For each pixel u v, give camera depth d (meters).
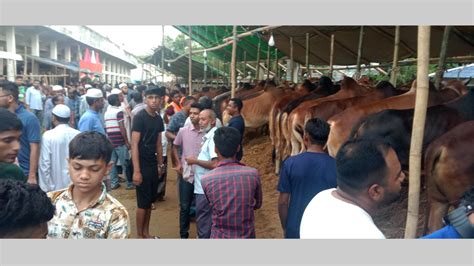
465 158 3.40
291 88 10.80
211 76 27.02
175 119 5.56
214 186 2.88
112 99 6.55
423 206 4.93
